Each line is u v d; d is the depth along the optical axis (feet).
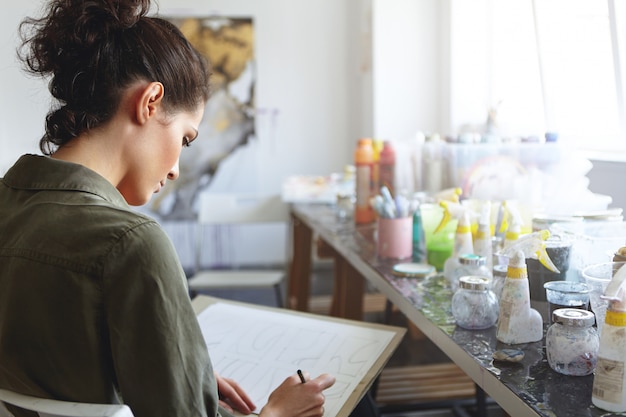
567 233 4.05
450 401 6.70
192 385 2.45
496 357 3.21
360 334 4.07
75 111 2.68
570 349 2.97
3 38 14.19
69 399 2.51
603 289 3.15
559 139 5.46
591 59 5.72
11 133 14.56
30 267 2.44
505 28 8.54
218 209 10.83
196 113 2.96
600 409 2.63
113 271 2.36
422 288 4.69
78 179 2.62
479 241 4.73
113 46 2.66
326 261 15.94
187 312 2.47
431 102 11.59
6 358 2.50
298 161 15.71
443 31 11.19
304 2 15.26
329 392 3.42
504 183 5.65
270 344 4.04
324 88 15.55
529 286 3.82
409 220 5.77
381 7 11.36
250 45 15.26
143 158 2.80
